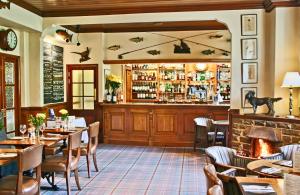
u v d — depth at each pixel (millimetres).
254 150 5727
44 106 7785
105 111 9039
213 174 2695
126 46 9242
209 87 10141
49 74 8336
